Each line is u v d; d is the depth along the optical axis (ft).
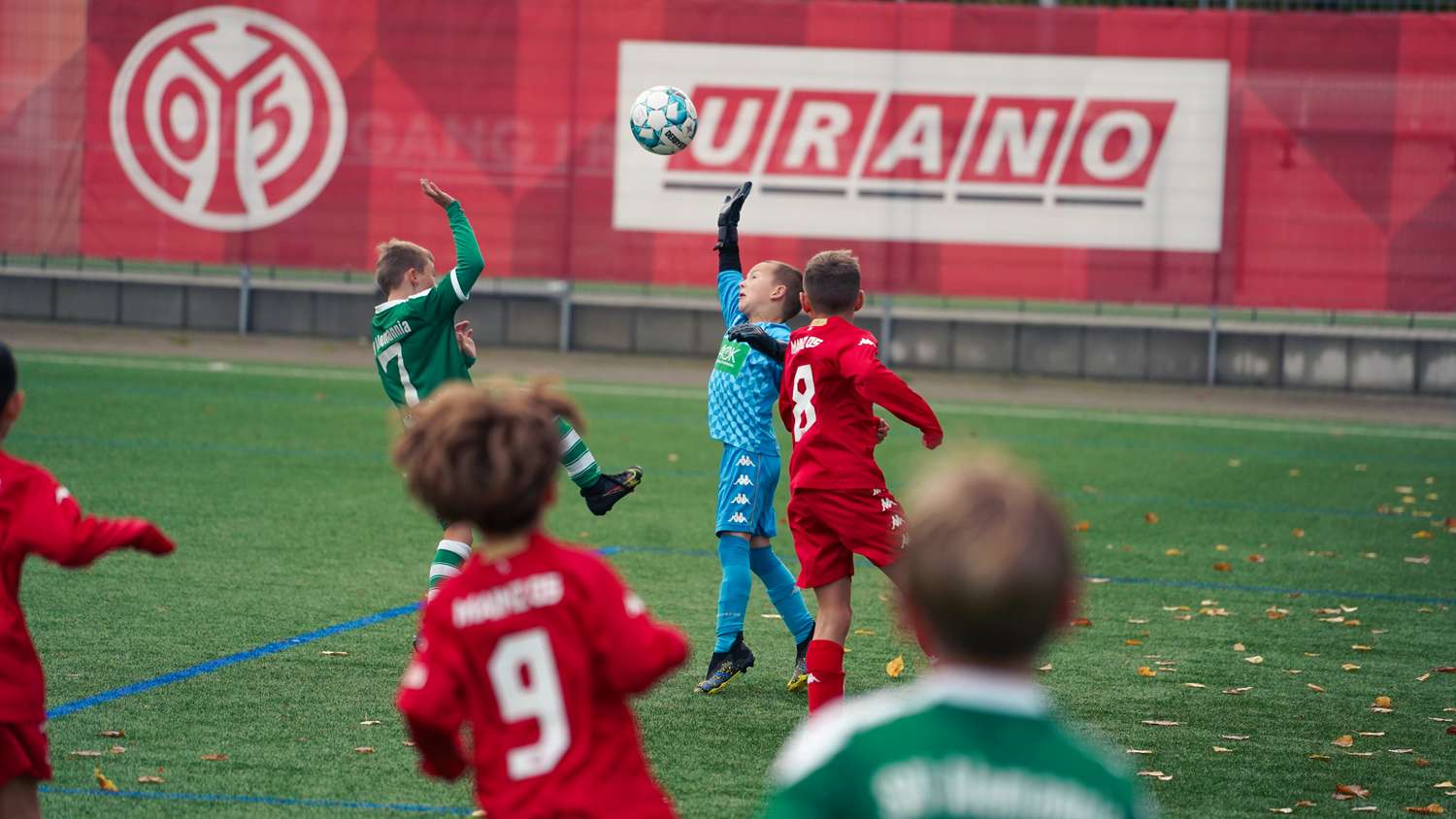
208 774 57.93
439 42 216.13
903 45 209.87
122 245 222.69
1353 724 69.51
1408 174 203.72
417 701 31.53
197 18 218.79
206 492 122.52
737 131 213.05
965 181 210.59
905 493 134.10
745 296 74.18
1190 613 92.48
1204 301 208.54
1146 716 70.13
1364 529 123.85
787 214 213.25
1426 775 61.87
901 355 226.17
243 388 185.16
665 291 264.93
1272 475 150.92
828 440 63.77
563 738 31.30
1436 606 96.43
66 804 54.08
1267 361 217.97
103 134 221.25
